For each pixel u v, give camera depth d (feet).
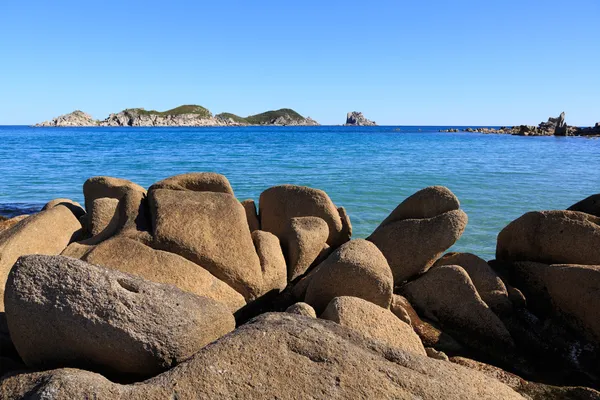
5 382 11.78
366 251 19.19
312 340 12.14
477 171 86.99
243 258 20.53
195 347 13.23
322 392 11.04
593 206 25.68
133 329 12.37
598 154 135.54
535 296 22.16
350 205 52.29
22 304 12.60
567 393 15.76
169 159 105.60
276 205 27.96
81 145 163.22
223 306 14.62
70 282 12.67
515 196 58.65
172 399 10.57
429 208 24.72
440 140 231.30
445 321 20.70
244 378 11.08
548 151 149.38
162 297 13.12
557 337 19.89
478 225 43.45
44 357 13.00
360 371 11.61
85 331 12.39
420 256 23.02
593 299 19.34
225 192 25.18
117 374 12.91
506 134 348.18
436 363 12.85
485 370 17.15
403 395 11.37
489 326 19.81
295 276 23.31
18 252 20.07
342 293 18.38
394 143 193.47
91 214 23.54
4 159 106.52
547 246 23.16
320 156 117.29
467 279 20.74
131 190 23.25
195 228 20.65
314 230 24.57
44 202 56.54
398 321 16.51
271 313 13.74
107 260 18.74
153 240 20.21
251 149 143.43
